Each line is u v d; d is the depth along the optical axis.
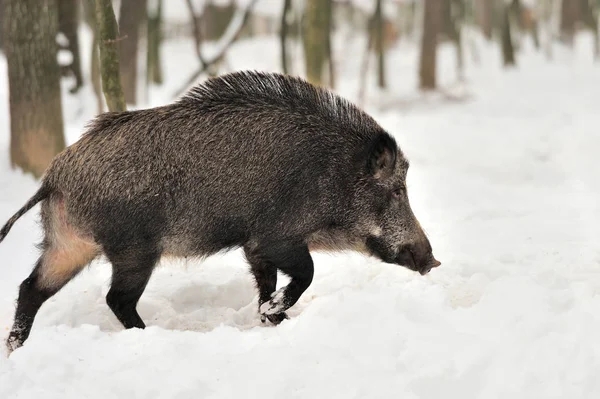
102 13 11.56
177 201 8.91
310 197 9.37
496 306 8.27
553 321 7.77
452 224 14.52
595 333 7.47
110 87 11.87
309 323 8.12
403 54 56.59
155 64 34.72
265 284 10.08
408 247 10.05
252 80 9.43
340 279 10.95
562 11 53.25
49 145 15.83
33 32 15.39
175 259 9.50
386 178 9.73
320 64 23.19
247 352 7.61
